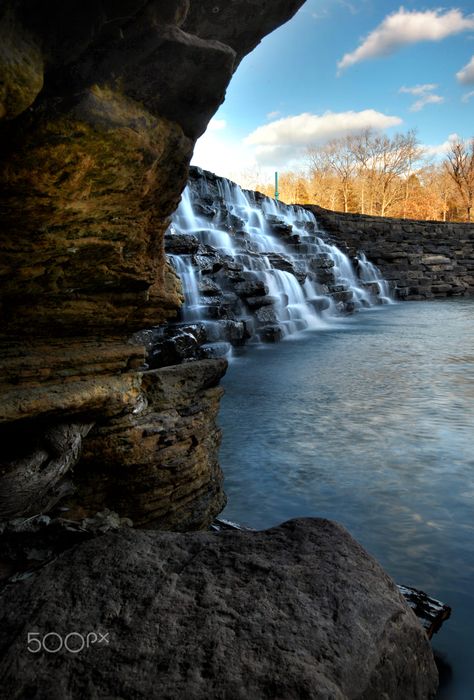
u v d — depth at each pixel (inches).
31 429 109.0
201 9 83.8
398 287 1086.4
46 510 113.7
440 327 626.2
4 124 68.8
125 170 83.2
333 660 72.6
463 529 156.4
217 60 81.6
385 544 149.1
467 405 285.4
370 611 82.2
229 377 362.3
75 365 110.1
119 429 123.3
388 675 76.8
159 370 138.2
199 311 451.2
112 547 97.2
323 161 2802.7
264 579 87.9
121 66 75.0
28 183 75.2
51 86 70.2
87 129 74.1
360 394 313.1
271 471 201.0
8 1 58.7
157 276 112.5
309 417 268.5
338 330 607.2
